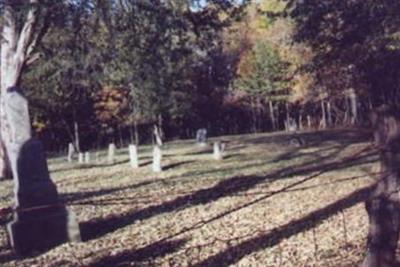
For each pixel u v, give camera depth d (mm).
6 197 22797
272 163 28625
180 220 16281
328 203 17125
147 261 12648
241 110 77188
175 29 21016
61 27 19094
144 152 44906
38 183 14344
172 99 48844
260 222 15555
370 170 20688
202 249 13320
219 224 15492
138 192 21594
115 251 13508
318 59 19562
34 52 27359
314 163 26891
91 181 26250
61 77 26734
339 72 19578
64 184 25625
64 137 66312
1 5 17500
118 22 19828
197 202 18672
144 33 20828
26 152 14375
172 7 20750
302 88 63562
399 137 7852
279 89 70312
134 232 15219
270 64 70562
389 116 7887
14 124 14805
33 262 13148
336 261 11820
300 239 13727
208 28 22188
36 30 25656
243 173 25344
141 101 46656
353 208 16281
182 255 12969
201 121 73875
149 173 27953
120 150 52094
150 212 17484
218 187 21344
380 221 7980
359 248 12523
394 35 16453
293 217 15836
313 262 11945
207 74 69625
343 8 16953
